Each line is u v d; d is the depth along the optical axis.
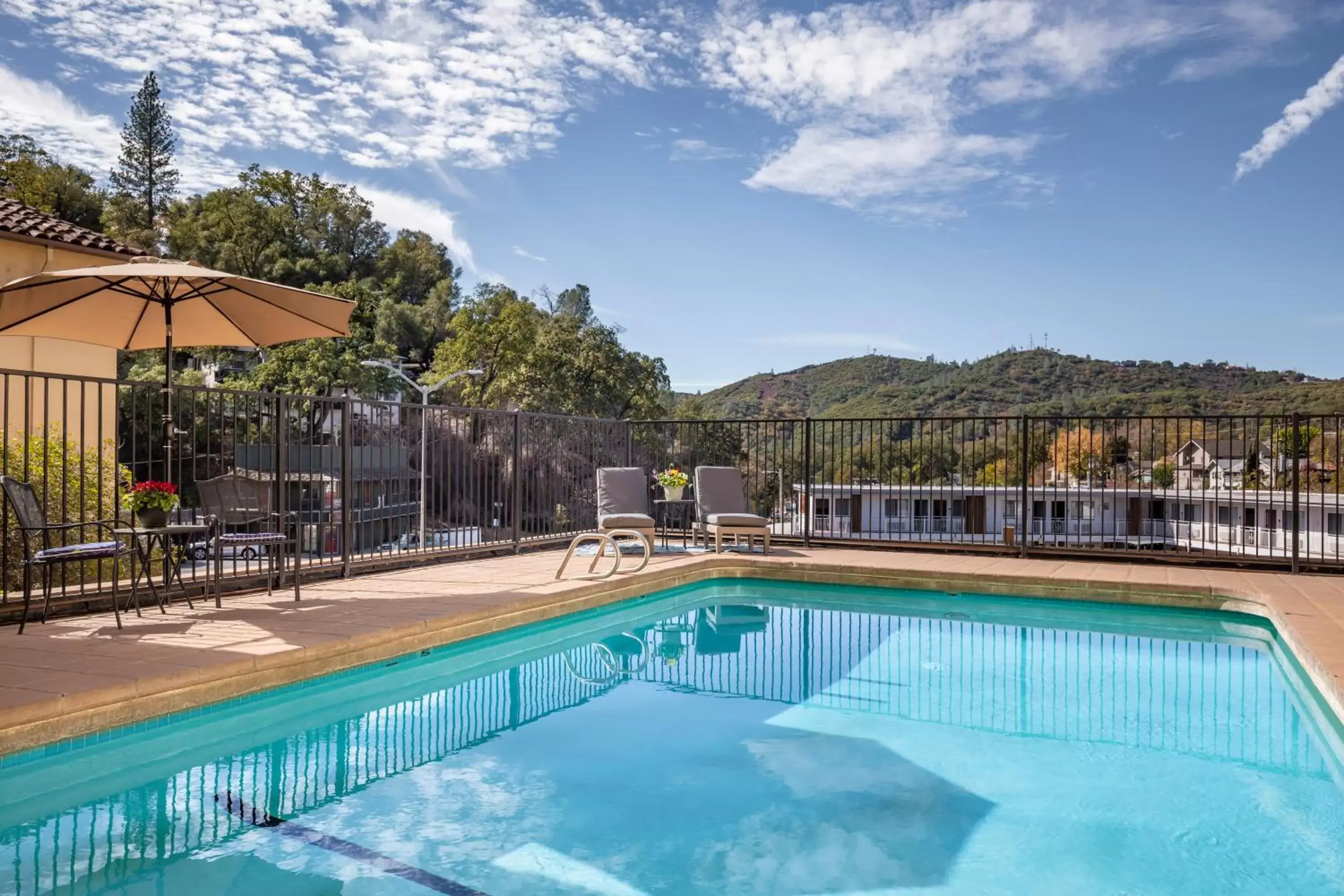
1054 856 2.88
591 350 48.19
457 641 5.74
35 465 7.21
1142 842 2.99
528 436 10.77
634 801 3.35
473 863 2.77
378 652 5.13
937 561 9.10
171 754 3.89
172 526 5.60
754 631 6.92
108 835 2.95
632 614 7.62
